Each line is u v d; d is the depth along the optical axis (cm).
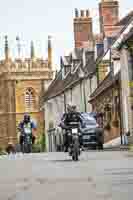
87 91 17625
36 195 3169
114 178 4025
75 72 19700
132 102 12188
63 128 6762
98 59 16212
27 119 11469
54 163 6303
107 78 15425
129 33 11969
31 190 3447
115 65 14238
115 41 14362
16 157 8906
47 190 3419
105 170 4853
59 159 7225
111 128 14225
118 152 9062
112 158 6912
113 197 2934
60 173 4756
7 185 3838
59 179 4141
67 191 3328
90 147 13738
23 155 9962
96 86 16550
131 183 3622
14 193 3309
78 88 18738
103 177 4150
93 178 4097
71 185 3669
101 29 17562
